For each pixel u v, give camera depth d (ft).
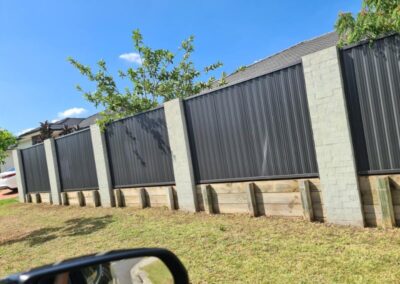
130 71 45.47
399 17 19.54
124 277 7.70
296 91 25.48
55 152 51.70
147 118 37.06
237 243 22.58
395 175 21.53
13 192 77.51
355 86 22.56
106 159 42.45
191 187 32.63
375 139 22.08
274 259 19.36
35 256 27.09
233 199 30.04
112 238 28.27
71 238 30.50
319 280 16.42
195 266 19.92
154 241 25.58
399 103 21.12
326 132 23.58
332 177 23.58
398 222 21.54
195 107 32.24
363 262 17.52
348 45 22.58
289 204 26.55
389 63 21.30
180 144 33.27
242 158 29.17
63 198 50.29
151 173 37.40
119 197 41.32
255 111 27.96
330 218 23.93
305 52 41.32
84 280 7.10
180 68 47.93
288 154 26.32
